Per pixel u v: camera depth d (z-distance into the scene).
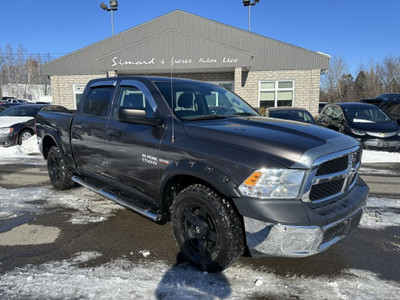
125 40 17.94
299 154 2.46
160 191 3.16
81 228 3.86
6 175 6.63
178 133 3.06
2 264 2.97
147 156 3.27
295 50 16.55
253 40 16.83
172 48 15.58
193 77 17.59
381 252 3.35
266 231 2.40
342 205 2.71
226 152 2.65
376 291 2.63
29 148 9.64
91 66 18.17
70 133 4.70
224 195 2.69
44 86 75.88
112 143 3.76
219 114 3.66
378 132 9.16
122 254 3.21
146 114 3.26
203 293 2.55
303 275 2.87
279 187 2.43
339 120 10.23
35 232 3.72
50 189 5.54
